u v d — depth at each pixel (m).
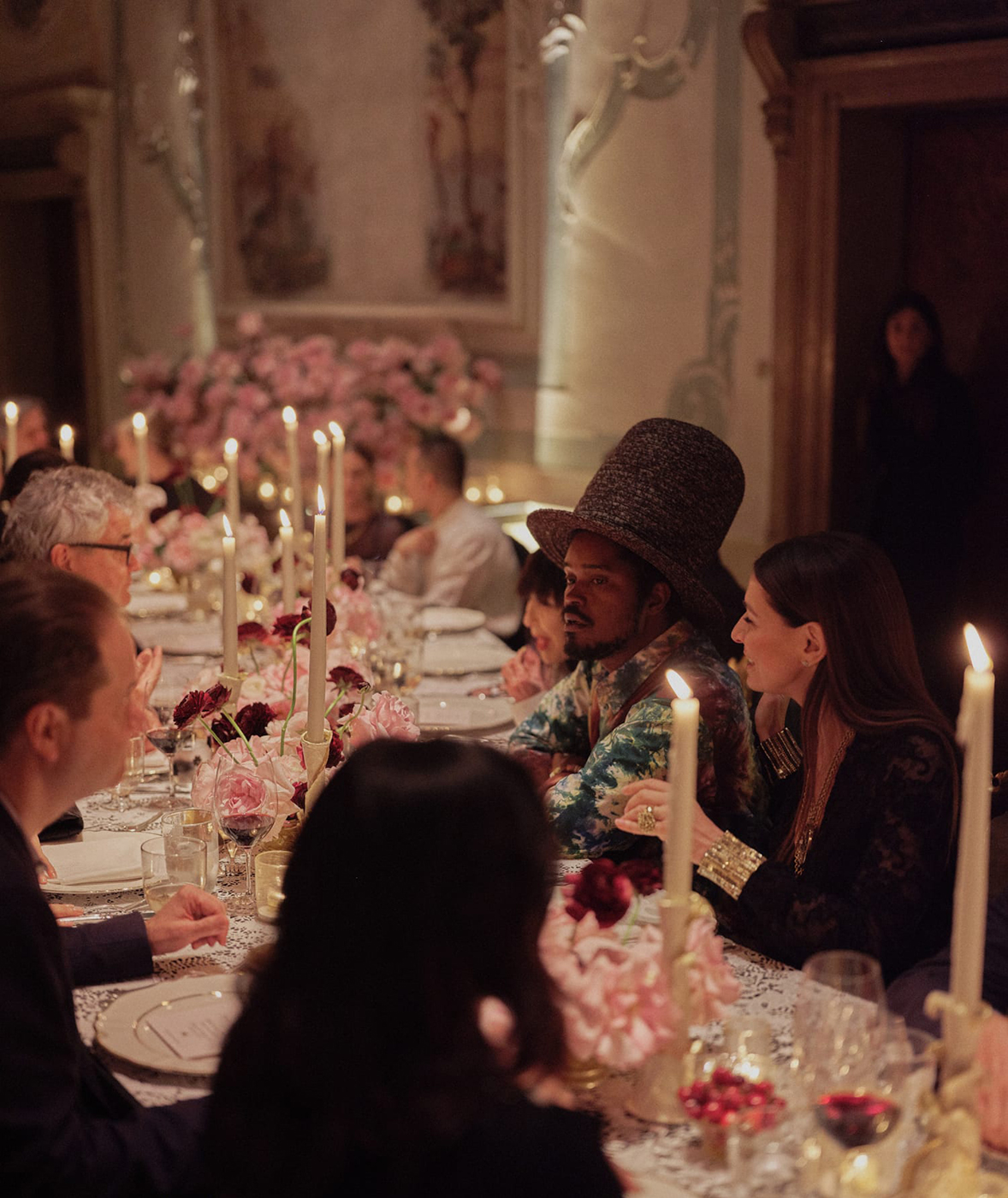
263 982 1.21
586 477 6.58
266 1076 1.17
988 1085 1.50
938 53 4.86
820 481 5.54
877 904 2.03
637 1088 1.58
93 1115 1.59
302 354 6.90
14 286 9.58
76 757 1.54
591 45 6.23
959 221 5.46
